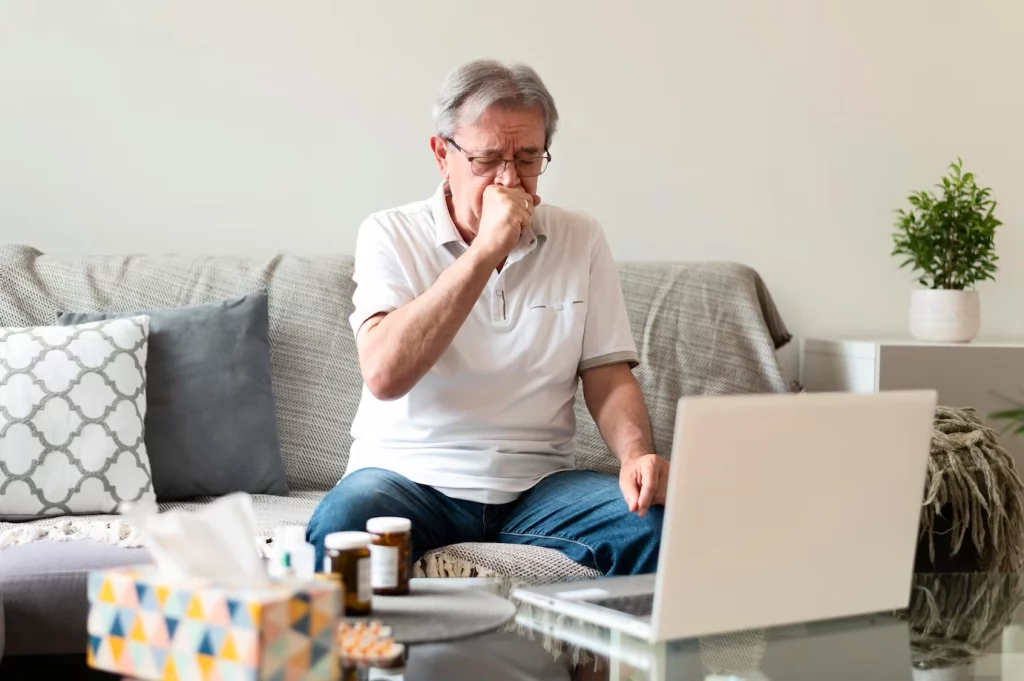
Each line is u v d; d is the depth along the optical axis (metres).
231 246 2.39
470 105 1.63
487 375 1.70
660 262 2.33
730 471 0.97
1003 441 2.28
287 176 2.41
